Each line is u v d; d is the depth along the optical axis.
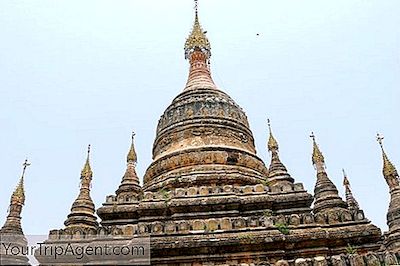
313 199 27.95
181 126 35.84
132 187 32.12
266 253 23.73
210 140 34.62
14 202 26.88
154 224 24.98
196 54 43.56
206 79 41.19
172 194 28.77
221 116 36.31
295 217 25.05
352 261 20.64
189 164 32.78
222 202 27.58
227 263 23.52
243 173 32.19
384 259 20.53
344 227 24.45
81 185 29.05
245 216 27.50
